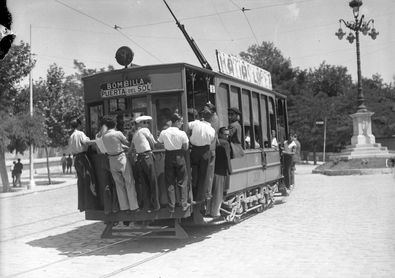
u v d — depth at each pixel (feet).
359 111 100.22
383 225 33.37
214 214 32.04
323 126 158.81
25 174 149.48
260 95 45.37
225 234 32.96
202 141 30.04
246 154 39.19
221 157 32.27
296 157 56.49
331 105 159.84
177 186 28.94
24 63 88.89
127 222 34.32
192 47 40.55
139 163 28.68
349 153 99.19
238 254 26.20
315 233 31.40
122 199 29.27
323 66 265.95
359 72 99.96
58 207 57.57
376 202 46.65
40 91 127.75
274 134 49.88
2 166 90.99
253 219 39.55
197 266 23.82
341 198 51.67
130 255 27.50
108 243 31.89
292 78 233.14
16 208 57.26
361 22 91.50
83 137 31.30
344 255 24.75
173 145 28.60
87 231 37.68
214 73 34.17
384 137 151.12
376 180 74.38
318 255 24.98
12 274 23.45
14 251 29.84
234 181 35.78
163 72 30.89
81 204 31.63
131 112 31.65
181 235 29.91
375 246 26.63
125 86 31.30
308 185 70.59
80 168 31.30
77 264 25.58
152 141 29.09
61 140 133.49
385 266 22.16
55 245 31.94
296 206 46.70
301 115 162.91
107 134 28.89
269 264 23.47
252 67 44.93
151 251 28.43
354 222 35.22
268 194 46.11
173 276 22.00
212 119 32.07
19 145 95.91
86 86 33.60
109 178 29.63
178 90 30.63
